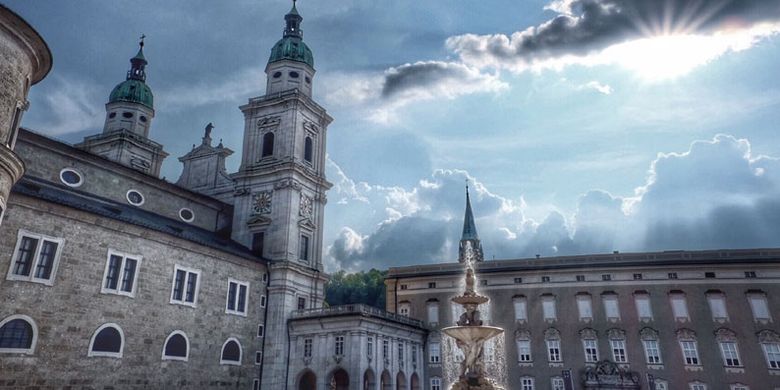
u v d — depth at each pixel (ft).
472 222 431.84
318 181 206.08
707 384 173.27
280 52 220.43
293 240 186.29
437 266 220.02
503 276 206.28
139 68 257.75
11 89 87.40
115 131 232.94
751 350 173.58
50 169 145.18
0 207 82.94
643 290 189.47
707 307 181.78
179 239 141.69
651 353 181.06
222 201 208.33
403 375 183.73
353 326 162.40
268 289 176.24
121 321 122.83
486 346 197.47
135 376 123.54
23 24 88.79
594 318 190.39
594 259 200.64
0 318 100.32
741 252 187.01
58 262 112.06
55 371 107.65
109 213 128.67
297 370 167.22
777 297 177.78
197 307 144.97
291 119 201.98
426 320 209.56
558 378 186.09
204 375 143.13
